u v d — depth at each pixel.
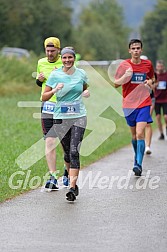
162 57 129.50
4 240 11.70
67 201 14.95
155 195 15.67
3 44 81.50
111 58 117.75
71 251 11.02
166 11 146.62
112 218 13.33
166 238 11.80
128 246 11.30
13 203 14.70
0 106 38.56
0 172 17.77
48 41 16.33
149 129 23.22
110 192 16.03
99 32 118.44
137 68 18.20
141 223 12.91
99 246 11.30
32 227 12.60
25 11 86.12
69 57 15.14
